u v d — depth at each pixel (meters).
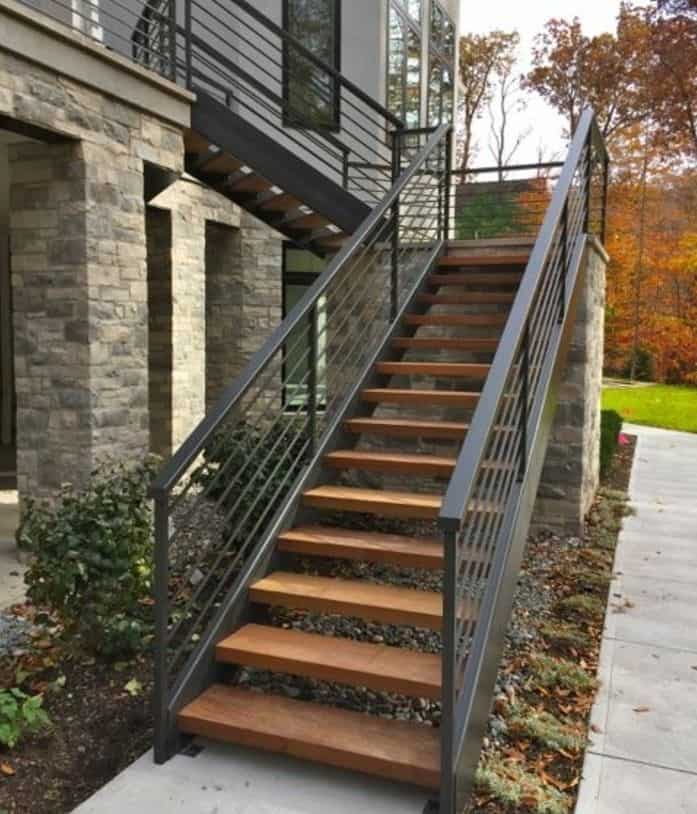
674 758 2.66
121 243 4.68
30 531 3.24
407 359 5.68
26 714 2.46
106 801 2.31
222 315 8.47
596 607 4.07
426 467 3.61
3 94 3.81
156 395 7.25
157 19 5.48
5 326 9.49
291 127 7.41
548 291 4.07
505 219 8.93
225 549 3.03
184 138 5.52
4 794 2.38
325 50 8.28
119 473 4.19
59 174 4.43
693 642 3.67
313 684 3.11
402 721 2.56
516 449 3.29
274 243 8.48
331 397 5.59
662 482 7.71
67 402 4.55
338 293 5.99
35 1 5.81
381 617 2.82
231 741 2.53
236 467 4.09
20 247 4.58
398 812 2.26
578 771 2.59
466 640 2.51
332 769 2.49
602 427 8.45
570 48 22.86
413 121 9.46
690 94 16.00
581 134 5.12
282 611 3.81
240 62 8.00
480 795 2.42
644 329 20.30
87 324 4.46
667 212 20.00
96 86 4.38
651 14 16.11
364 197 8.40
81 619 3.15
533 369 3.79
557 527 5.46
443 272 5.53
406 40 9.15
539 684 3.20
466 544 2.61
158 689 2.52
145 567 3.29
